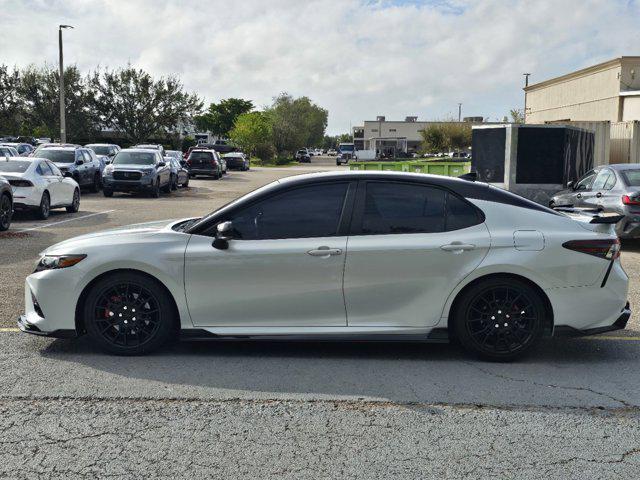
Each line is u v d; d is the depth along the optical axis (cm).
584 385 488
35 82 5781
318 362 536
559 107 3506
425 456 370
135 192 2561
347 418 423
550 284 527
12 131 5841
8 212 1359
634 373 516
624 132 2261
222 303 534
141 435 395
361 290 529
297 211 539
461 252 525
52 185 1686
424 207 539
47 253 552
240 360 539
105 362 530
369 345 586
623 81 2784
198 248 532
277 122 9394
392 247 526
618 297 538
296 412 432
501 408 442
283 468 354
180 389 472
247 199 544
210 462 361
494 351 536
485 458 368
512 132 1420
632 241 1363
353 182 543
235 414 429
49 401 448
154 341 541
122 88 6150
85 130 5988
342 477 345
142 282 535
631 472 353
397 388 477
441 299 529
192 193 2853
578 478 346
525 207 545
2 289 803
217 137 11881
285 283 529
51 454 370
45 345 576
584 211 593
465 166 1842
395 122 11025
